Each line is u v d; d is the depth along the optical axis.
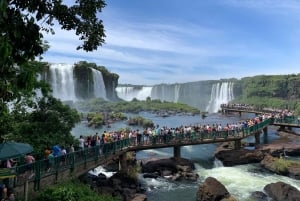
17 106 21.41
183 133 32.28
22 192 15.35
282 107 107.56
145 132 31.08
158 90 133.50
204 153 36.31
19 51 8.04
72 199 15.40
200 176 28.36
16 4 7.92
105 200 17.72
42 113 22.42
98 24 10.42
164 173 28.20
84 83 99.56
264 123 43.03
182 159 30.61
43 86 21.91
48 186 16.45
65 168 18.69
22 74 7.17
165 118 81.31
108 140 26.83
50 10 9.16
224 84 124.62
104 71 115.62
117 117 71.50
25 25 7.59
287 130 50.28
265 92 124.38
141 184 25.98
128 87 131.25
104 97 110.31
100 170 28.20
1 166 16.06
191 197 23.53
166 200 22.92
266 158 31.23
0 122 18.02
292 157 34.91
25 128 20.59
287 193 22.36
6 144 14.80
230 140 35.28
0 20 6.00
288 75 129.88
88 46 10.56
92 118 62.94
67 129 22.88
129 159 29.28
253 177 28.05
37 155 19.95
